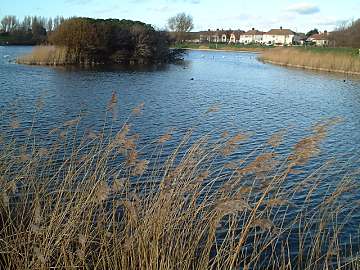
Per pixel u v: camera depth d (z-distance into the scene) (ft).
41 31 330.34
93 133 27.48
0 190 22.04
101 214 20.71
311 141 19.51
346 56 177.17
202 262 18.40
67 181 22.59
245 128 64.75
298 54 202.59
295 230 26.84
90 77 127.24
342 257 22.58
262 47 383.04
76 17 187.32
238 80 137.69
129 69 163.32
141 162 19.08
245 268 18.67
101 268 19.03
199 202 23.32
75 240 19.30
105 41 183.01
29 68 142.92
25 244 19.31
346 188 25.53
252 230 24.57
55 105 75.05
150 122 65.26
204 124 65.98
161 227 18.37
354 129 66.64
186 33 378.73
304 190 33.04
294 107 88.48
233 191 21.08
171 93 101.55
